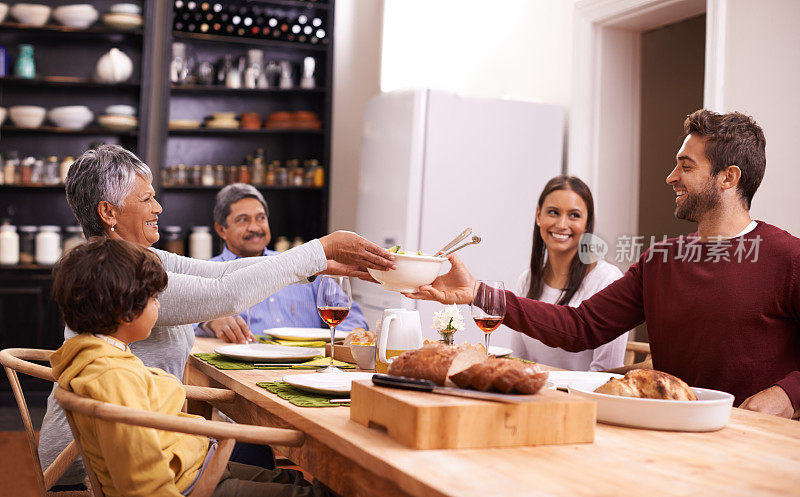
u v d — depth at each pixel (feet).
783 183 8.91
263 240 10.82
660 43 15.51
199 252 16.14
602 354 7.85
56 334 15.72
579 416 3.65
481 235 12.76
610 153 12.66
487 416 3.48
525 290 9.25
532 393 3.76
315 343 7.79
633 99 12.77
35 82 16.08
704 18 15.39
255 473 5.37
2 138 16.31
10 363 5.42
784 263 5.52
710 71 9.89
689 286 5.90
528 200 13.01
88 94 16.61
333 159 17.88
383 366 5.35
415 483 2.95
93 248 4.51
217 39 16.65
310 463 4.23
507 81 14.79
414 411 3.37
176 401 4.76
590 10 12.42
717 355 5.72
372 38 18.07
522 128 12.94
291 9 17.33
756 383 5.61
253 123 16.93
